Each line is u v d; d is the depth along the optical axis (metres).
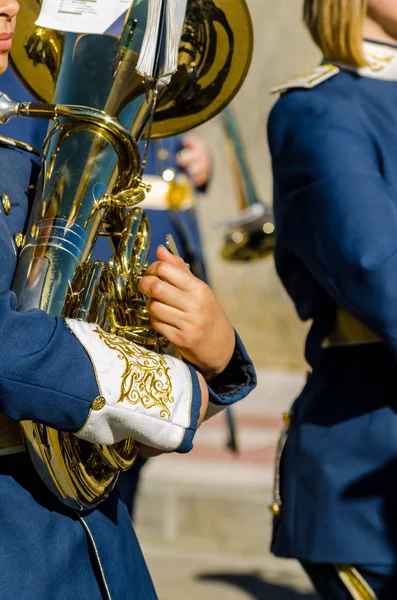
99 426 2.71
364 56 4.09
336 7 4.11
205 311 2.94
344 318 3.93
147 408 2.74
